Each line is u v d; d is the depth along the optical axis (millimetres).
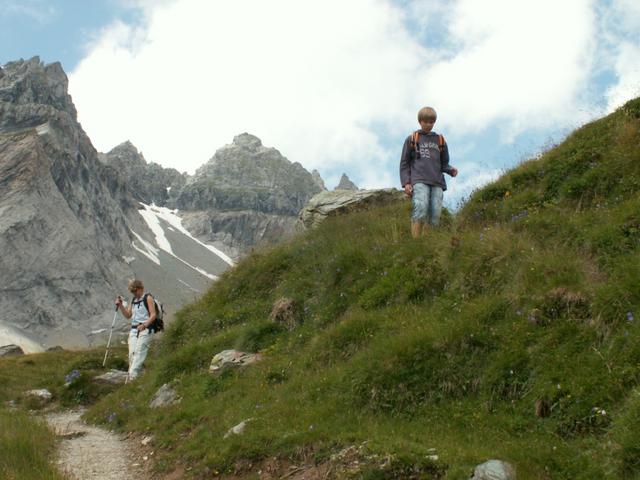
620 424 3170
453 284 5480
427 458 3387
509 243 5445
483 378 4215
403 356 4578
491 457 3318
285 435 4059
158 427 5379
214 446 4309
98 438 5574
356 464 3555
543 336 4211
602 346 3893
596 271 4695
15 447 4445
